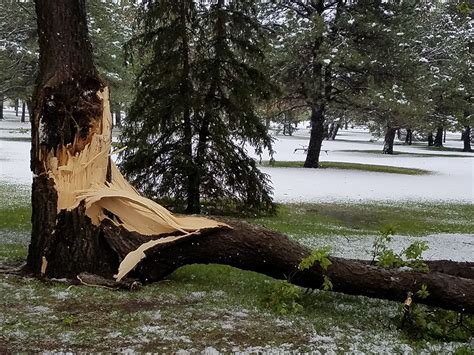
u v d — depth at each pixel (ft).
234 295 20.10
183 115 43.37
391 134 140.87
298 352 14.80
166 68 42.47
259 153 45.83
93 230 20.43
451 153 154.10
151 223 20.42
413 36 83.56
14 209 43.27
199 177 43.32
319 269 19.02
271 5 86.74
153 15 42.16
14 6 91.35
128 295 18.94
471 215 52.85
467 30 115.03
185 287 20.63
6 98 104.63
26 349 13.96
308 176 81.00
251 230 20.11
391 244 35.96
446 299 17.79
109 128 21.90
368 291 18.70
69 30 21.50
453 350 16.03
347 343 15.83
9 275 20.48
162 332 15.56
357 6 83.10
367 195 64.18
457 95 97.66
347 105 86.02
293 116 94.27
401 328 17.65
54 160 20.77
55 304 17.53
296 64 79.92
